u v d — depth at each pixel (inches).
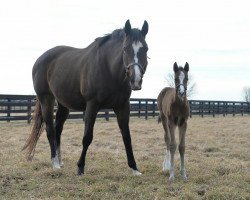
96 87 231.5
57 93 265.7
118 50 225.6
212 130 573.6
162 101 278.4
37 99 287.3
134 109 845.2
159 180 227.3
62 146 382.6
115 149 370.3
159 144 409.1
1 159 291.3
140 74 208.8
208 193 194.4
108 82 229.5
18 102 616.1
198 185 216.1
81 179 227.0
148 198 190.1
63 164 276.4
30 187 210.8
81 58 251.6
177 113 229.3
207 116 1079.6
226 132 544.4
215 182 222.4
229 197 191.3
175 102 227.8
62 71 261.3
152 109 876.6
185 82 226.5
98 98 233.0
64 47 289.1
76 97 253.3
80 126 595.2
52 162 266.5
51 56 283.0
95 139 442.3
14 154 317.4
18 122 642.2
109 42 234.7
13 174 236.8
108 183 215.5
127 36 217.5
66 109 283.9
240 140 450.3
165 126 272.4
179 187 211.0
